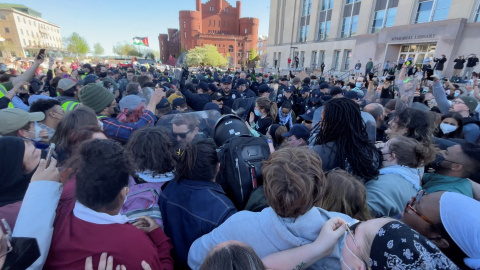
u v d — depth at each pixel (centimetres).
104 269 79
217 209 118
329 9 2441
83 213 86
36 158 113
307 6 2742
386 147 166
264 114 351
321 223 97
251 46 6028
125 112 246
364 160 147
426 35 1559
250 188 139
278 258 89
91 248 81
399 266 63
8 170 102
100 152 88
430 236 93
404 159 150
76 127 156
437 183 146
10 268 73
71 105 304
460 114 260
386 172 150
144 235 95
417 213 98
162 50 6662
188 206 122
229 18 6078
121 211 123
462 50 1419
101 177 84
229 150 147
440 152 150
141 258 86
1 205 102
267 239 96
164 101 307
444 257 63
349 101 155
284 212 92
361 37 2045
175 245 122
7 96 280
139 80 578
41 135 185
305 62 2784
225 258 66
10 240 76
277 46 3269
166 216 126
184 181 129
